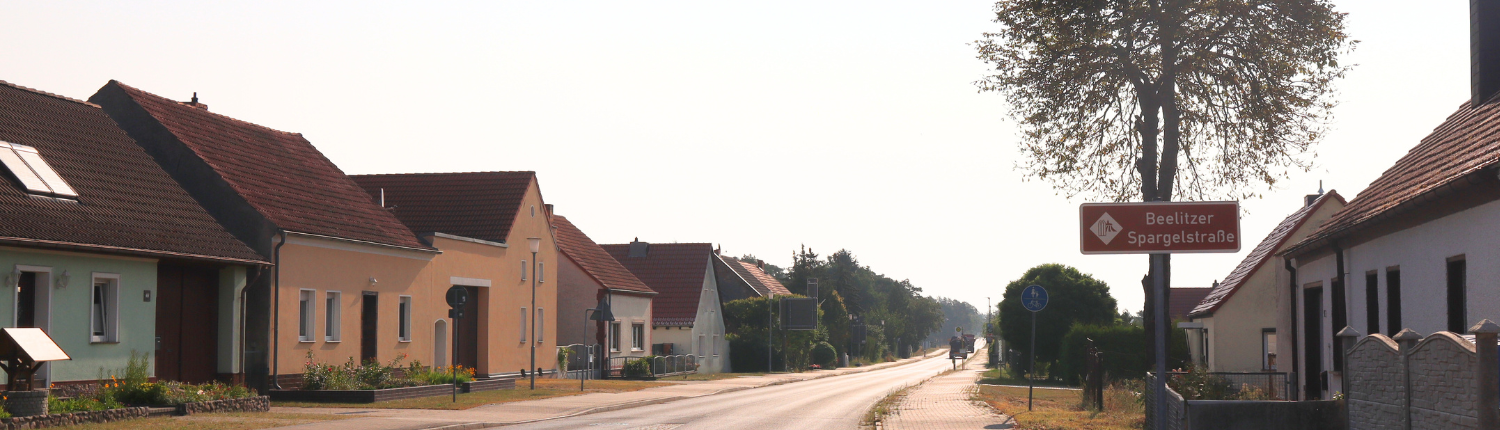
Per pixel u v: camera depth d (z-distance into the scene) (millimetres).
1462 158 15211
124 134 27281
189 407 21422
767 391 40344
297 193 31125
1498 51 19062
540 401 28797
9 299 19969
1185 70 21797
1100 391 24188
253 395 23938
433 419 22078
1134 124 22922
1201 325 44375
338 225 31031
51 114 25406
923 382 49469
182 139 28641
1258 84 21719
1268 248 40938
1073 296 62312
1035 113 23109
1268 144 21969
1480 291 14148
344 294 30703
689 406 29547
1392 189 18344
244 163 30453
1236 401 14344
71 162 23984
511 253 41750
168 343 24781
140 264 23297
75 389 21172
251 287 26844
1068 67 22453
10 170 21703
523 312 42812
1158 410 10914
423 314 35125
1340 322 20922
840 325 97625
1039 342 61688
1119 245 10898
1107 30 22156
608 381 43812
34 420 17531
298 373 28516
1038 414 23078
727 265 82688
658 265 65562
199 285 25938
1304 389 23938
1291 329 25438
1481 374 9453
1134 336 49688
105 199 23531
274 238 27656
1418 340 11492
